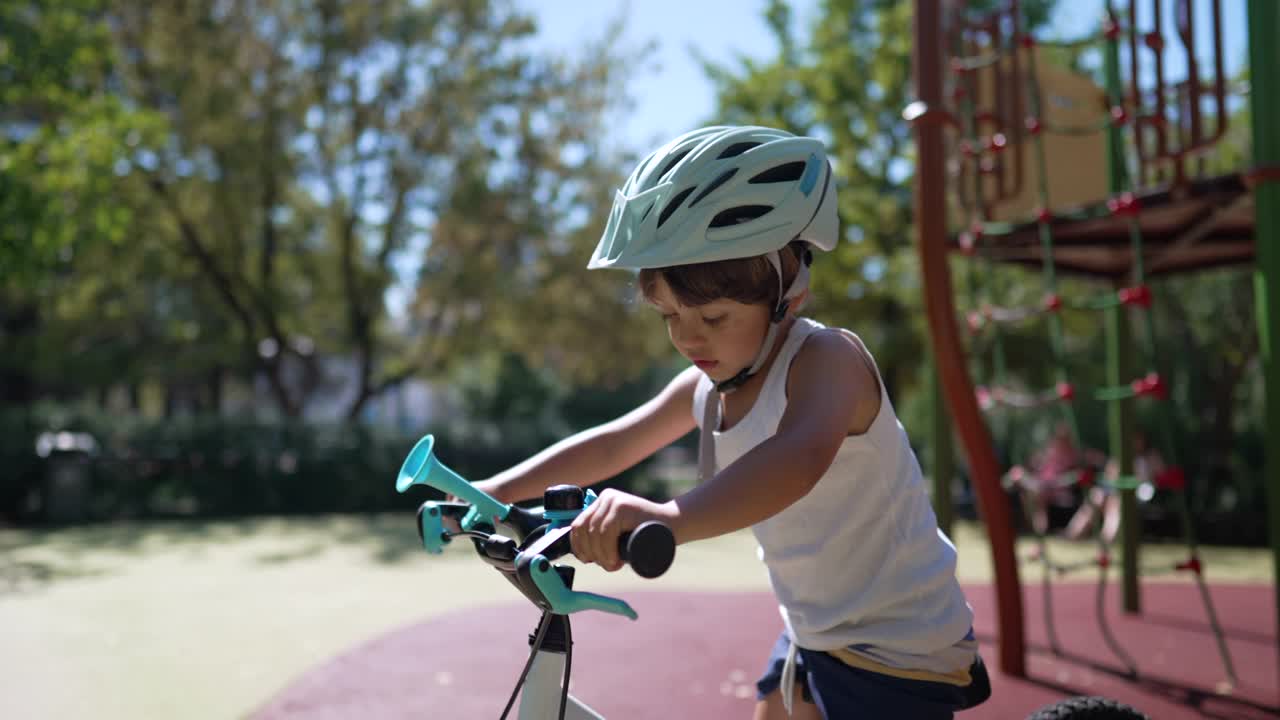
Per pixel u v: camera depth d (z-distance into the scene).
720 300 1.33
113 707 3.74
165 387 23.19
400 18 15.18
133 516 12.90
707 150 1.30
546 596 1.07
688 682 3.55
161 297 17.98
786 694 1.60
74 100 10.68
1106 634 3.79
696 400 1.62
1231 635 4.44
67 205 10.50
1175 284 10.84
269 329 16.00
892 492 1.50
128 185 13.99
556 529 1.17
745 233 1.29
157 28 14.02
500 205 15.54
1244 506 9.70
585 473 1.66
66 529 11.39
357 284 16.83
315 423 14.20
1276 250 3.22
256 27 14.72
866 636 1.50
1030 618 4.85
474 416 30.73
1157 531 10.09
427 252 16.05
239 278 15.66
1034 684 3.53
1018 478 4.21
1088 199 5.16
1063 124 5.07
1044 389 12.70
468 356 17.30
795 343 1.44
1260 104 3.28
